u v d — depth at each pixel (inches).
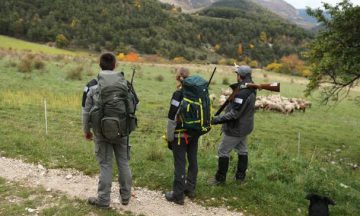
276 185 281.4
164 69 1777.8
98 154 223.9
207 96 234.7
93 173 284.0
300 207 254.8
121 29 5310.0
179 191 241.4
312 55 595.5
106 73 212.7
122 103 210.7
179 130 233.6
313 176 306.3
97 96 207.5
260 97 1024.9
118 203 237.9
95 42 4576.8
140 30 5364.2
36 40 4148.6
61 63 1401.3
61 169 288.2
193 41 5590.6
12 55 1472.7
